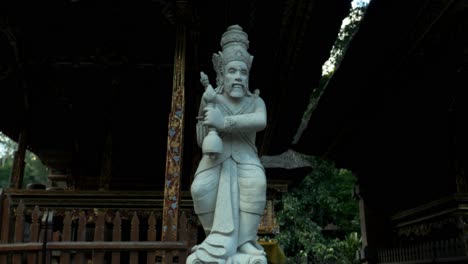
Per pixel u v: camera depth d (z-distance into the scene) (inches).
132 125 506.3
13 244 183.6
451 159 390.0
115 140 508.4
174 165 260.7
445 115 399.9
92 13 366.9
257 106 144.3
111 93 463.8
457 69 349.1
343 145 610.5
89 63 424.5
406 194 511.2
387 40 399.9
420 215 445.1
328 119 545.6
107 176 460.8
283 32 362.9
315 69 418.0
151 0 304.5
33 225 194.2
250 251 130.2
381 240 557.9
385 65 439.2
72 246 193.8
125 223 344.5
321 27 348.2
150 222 212.4
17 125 488.7
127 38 404.2
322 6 319.3
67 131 510.3
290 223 789.9
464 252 335.9
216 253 125.3
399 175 530.9
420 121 459.2
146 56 425.7
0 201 187.0
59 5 354.0
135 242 203.9
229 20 338.3
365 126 552.1
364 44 411.2
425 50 375.2
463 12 306.7
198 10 313.9
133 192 309.0
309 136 588.1
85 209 305.1
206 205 134.3
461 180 377.7
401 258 469.4
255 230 134.4
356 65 442.9
